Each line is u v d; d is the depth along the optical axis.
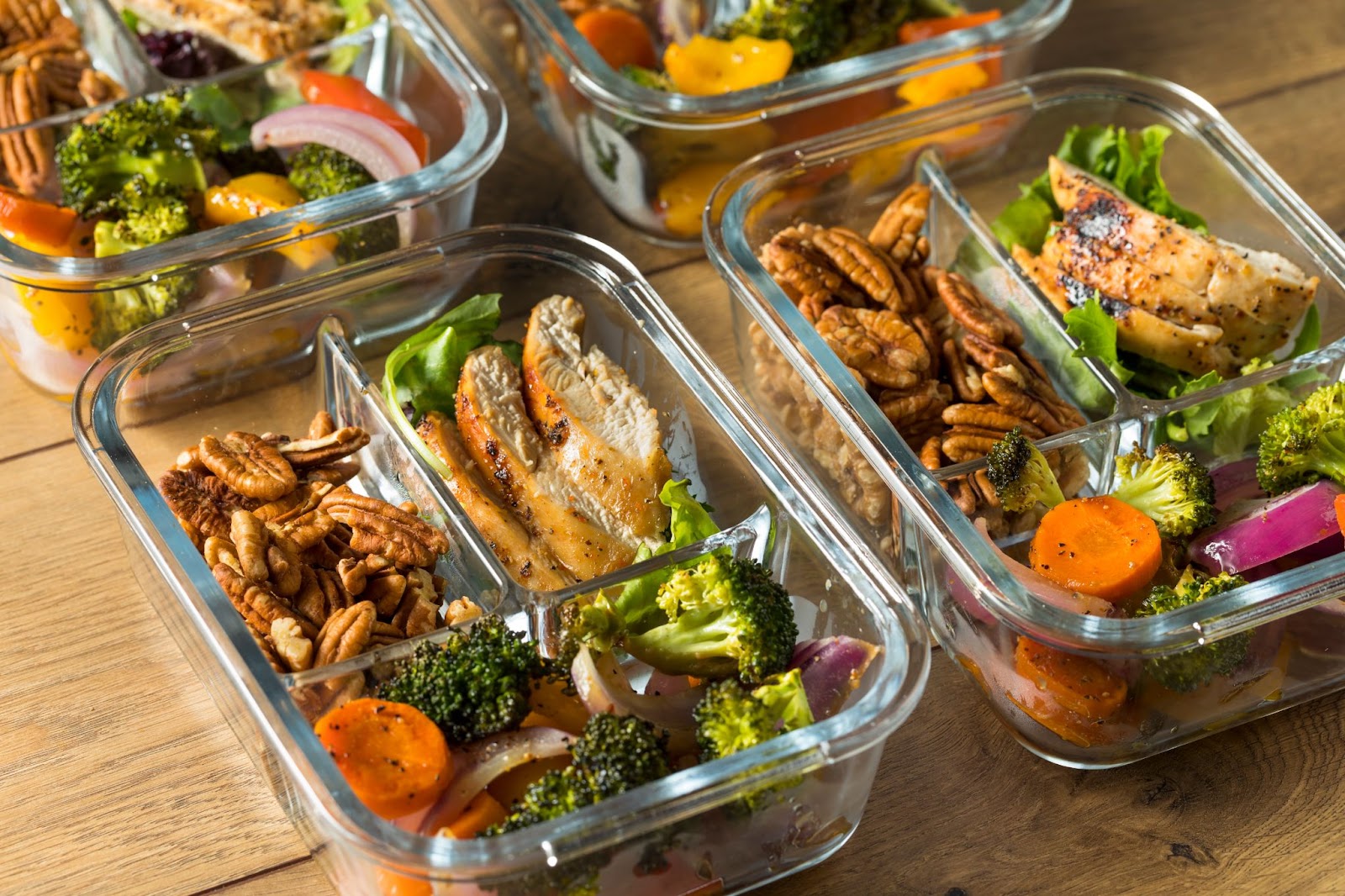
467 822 0.98
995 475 1.06
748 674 1.00
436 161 1.15
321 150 1.17
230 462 1.07
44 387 1.14
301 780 0.96
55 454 1.13
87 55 1.24
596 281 1.11
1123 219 1.14
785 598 1.02
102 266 1.10
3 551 1.10
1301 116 1.27
